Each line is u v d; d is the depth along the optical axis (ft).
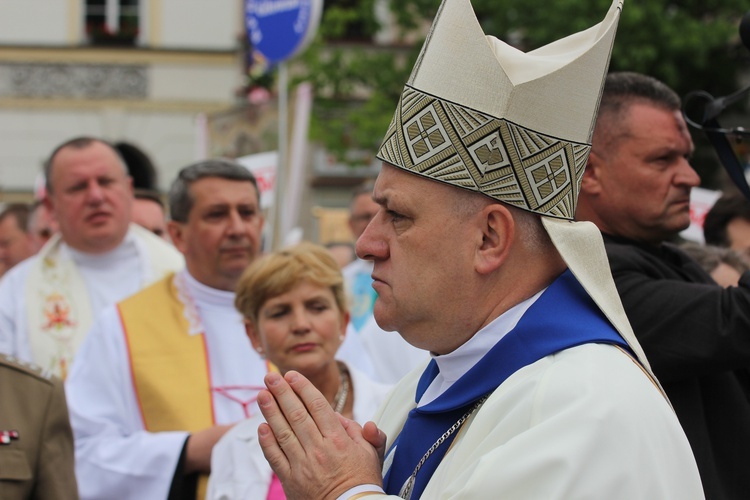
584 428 6.01
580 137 6.84
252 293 11.69
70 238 16.69
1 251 25.71
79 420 13.14
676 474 6.26
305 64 49.49
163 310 14.07
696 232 19.12
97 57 64.18
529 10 43.91
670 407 6.53
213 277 14.11
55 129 64.28
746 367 8.77
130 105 64.44
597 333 6.61
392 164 6.89
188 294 14.21
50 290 16.48
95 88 64.39
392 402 8.18
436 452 6.93
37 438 10.27
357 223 22.07
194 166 14.42
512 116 6.58
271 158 23.17
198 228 14.02
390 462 7.43
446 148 6.67
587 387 6.19
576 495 5.85
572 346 6.57
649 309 8.73
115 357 13.61
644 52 43.83
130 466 12.52
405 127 6.84
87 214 16.47
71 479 10.41
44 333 16.22
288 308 11.57
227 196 14.01
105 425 13.14
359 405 11.65
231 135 24.93
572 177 6.85
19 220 25.70
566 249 6.63
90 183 16.55
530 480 5.92
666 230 9.87
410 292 6.82
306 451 6.81
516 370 6.66
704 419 8.75
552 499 5.82
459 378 6.98
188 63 64.39
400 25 49.24
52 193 16.81
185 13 64.44
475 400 6.82
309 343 11.51
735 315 8.45
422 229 6.77
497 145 6.59
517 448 6.04
